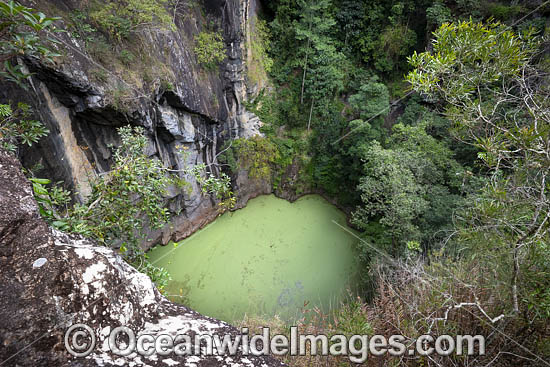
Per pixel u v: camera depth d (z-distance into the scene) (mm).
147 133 9594
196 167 4180
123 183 3178
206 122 12234
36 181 2170
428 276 3104
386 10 14969
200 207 12797
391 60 15445
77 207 2898
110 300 1588
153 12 8945
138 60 8680
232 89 13352
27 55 6066
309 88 14469
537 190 2158
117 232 3352
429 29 14250
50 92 6980
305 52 14219
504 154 2219
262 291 11578
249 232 13672
